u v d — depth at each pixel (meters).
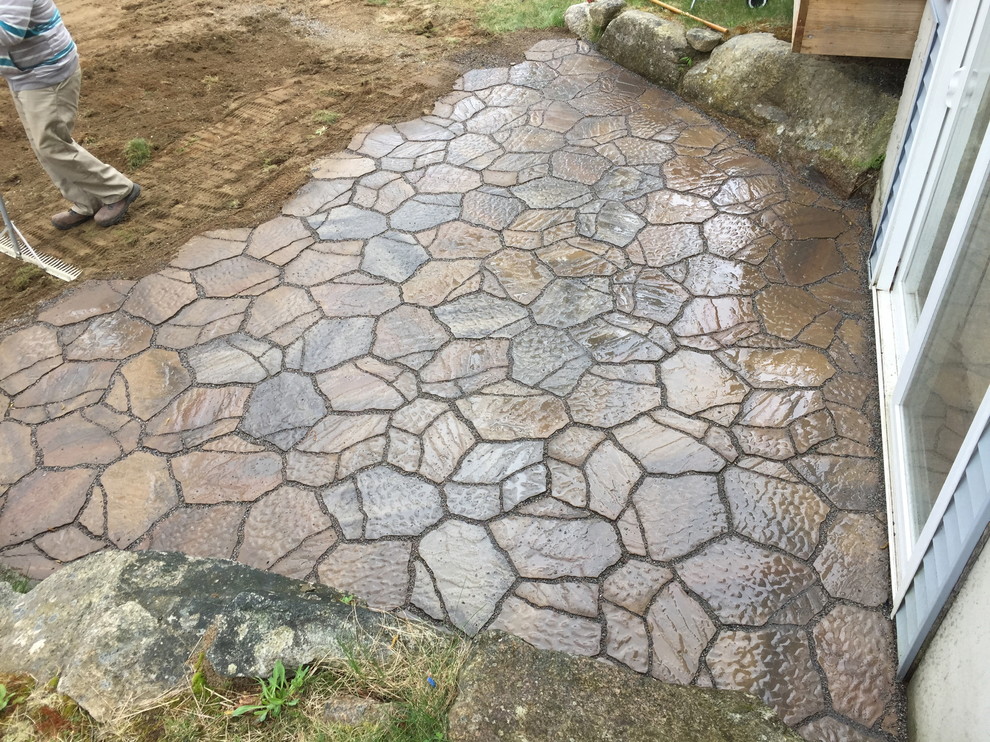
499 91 5.80
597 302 3.91
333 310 3.98
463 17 6.93
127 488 3.20
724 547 2.84
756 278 3.98
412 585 2.79
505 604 2.71
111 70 6.31
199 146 5.40
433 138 5.31
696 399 3.39
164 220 4.73
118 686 2.09
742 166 4.79
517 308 3.92
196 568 2.57
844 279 3.94
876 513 2.91
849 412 3.28
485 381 3.54
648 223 4.40
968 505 2.03
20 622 2.34
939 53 3.09
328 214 4.67
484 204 4.65
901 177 3.57
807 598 2.67
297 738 1.97
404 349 3.74
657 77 5.69
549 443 3.25
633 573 2.78
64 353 3.85
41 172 5.24
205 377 3.67
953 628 2.10
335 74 6.21
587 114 5.43
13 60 3.94
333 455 3.27
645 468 3.12
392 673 2.12
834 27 4.22
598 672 2.22
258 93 5.98
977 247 2.42
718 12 5.75
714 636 2.58
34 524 3.09
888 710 2.38
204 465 3.27
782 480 3.04
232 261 4.36
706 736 2.04
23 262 4.47
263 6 7.36
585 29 6.37
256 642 2.18
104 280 4.29
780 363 3.52
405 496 3.09
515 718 2.00
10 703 2.07
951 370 2.54
